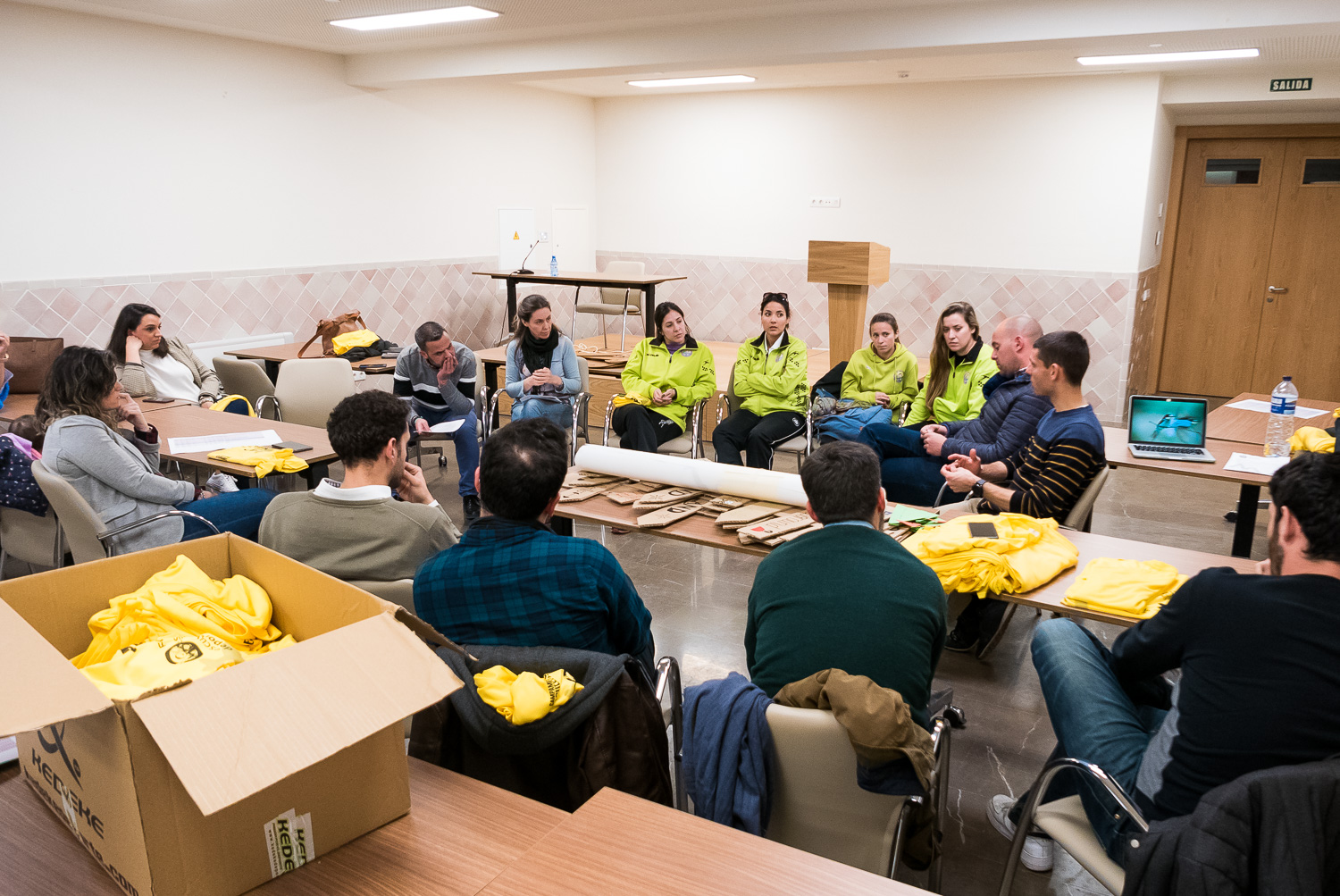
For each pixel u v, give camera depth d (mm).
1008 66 6402
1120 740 1689
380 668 1035
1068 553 2371
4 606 1078
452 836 1163
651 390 4746
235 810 1016
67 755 1056
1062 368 2873
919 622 1677
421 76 6367
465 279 7898
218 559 1399
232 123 5949
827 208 8062
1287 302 7594
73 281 5266
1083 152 6969
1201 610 1454
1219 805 1238
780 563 1793
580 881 1066
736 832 1171
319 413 4781
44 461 2744
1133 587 2137
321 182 6582
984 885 2080
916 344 7918
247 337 6211
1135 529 4648
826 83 7648
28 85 4934
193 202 5809
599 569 1688
